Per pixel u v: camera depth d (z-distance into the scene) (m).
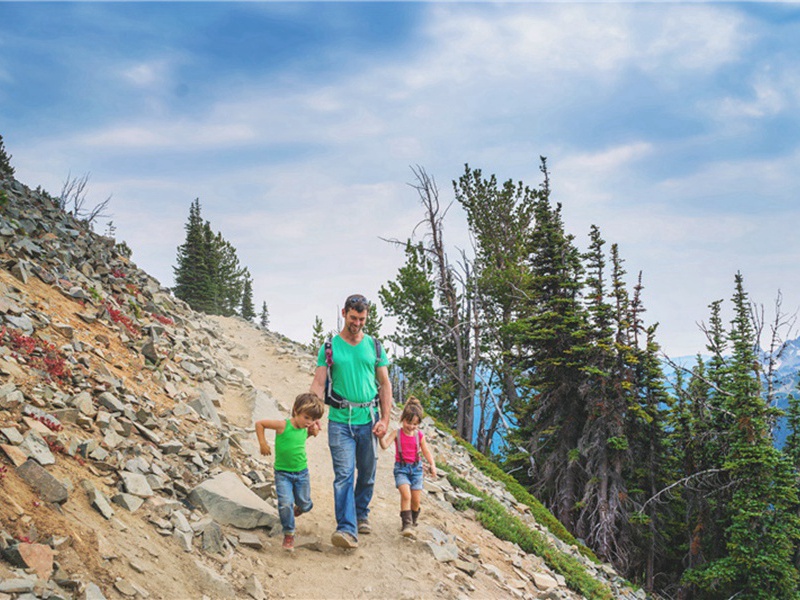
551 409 28.16
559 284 28.81
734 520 22.73
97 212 28.03
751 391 23.48
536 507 17.38
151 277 16.91
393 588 5.57
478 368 35.44
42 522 3.89
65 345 7.29
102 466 5.25
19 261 8.73
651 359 26.34
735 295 32.28
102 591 3.70
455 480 11.87
